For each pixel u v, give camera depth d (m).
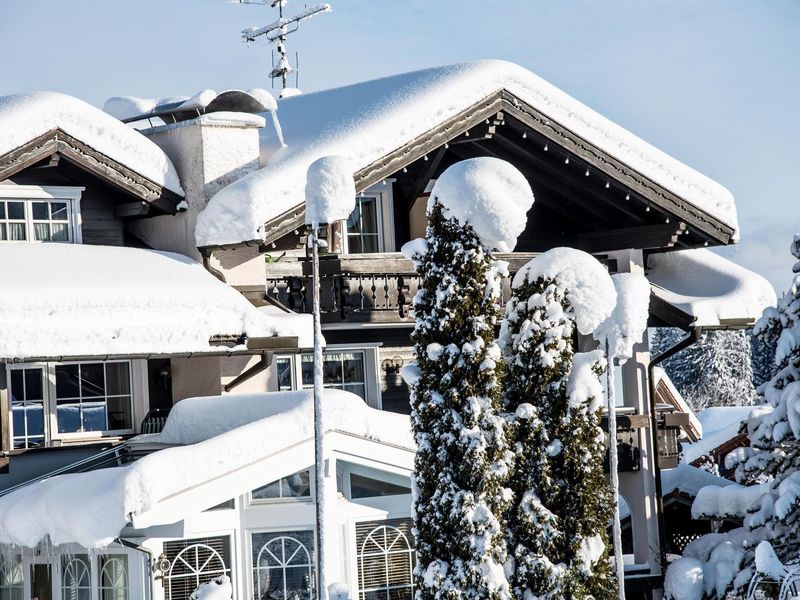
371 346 57.78
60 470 46.66
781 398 55.09
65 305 46.50
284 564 41.81
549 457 38.16
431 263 37.31
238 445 39.66
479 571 35.91
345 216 36.19
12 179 50.56
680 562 55.09
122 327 47.25
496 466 36.50
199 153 52.00
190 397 51.25
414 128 53.81
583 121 58.12
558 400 38.25
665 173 60.06
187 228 52.41
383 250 59.34
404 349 58.97
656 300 62.00
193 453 39.06
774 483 55.22
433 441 36.84
